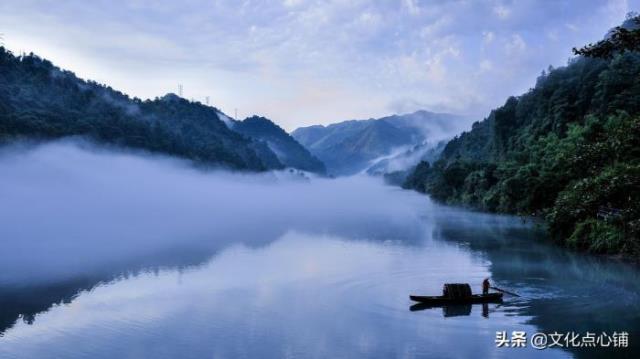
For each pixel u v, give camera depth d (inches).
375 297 1804.9
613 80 5123.0
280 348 1374.3
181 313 1724.9
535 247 2790.4
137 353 1379.2
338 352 1327.5
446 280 2025.1
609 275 2016.5
